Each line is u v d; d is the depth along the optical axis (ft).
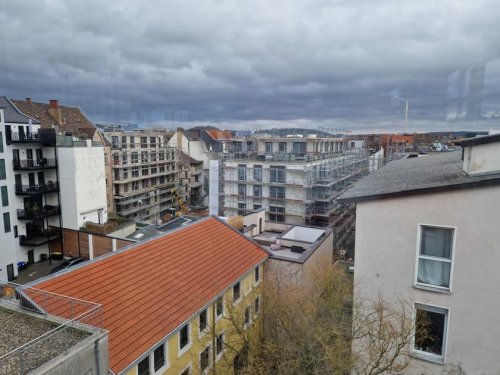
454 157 48.26
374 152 117.60
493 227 26.32
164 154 193.06
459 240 27.63
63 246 112.98
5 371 22.06
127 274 43.78
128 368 32.73
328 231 88.33
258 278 62.90
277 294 55.11
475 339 28.09
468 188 26.61
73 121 153.89
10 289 36.91
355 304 32.45
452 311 28.71
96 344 25.11
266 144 153.89
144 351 35.04
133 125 171.94
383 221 30.58
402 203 29.55
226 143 171.42
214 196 155.02
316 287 56.24
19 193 102.06
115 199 162.40
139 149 173.06
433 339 30.22
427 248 29.45
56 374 21.84
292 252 76.95
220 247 59.31
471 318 28.02
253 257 60.64
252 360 41.37
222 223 66.95
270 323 58.80
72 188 110.63
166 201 196.65
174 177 204.33
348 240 127.54
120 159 161.07
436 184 28.37
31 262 107.55
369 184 39.14
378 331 29.25
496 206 26.02
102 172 122.72
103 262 43.65
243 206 145.79
